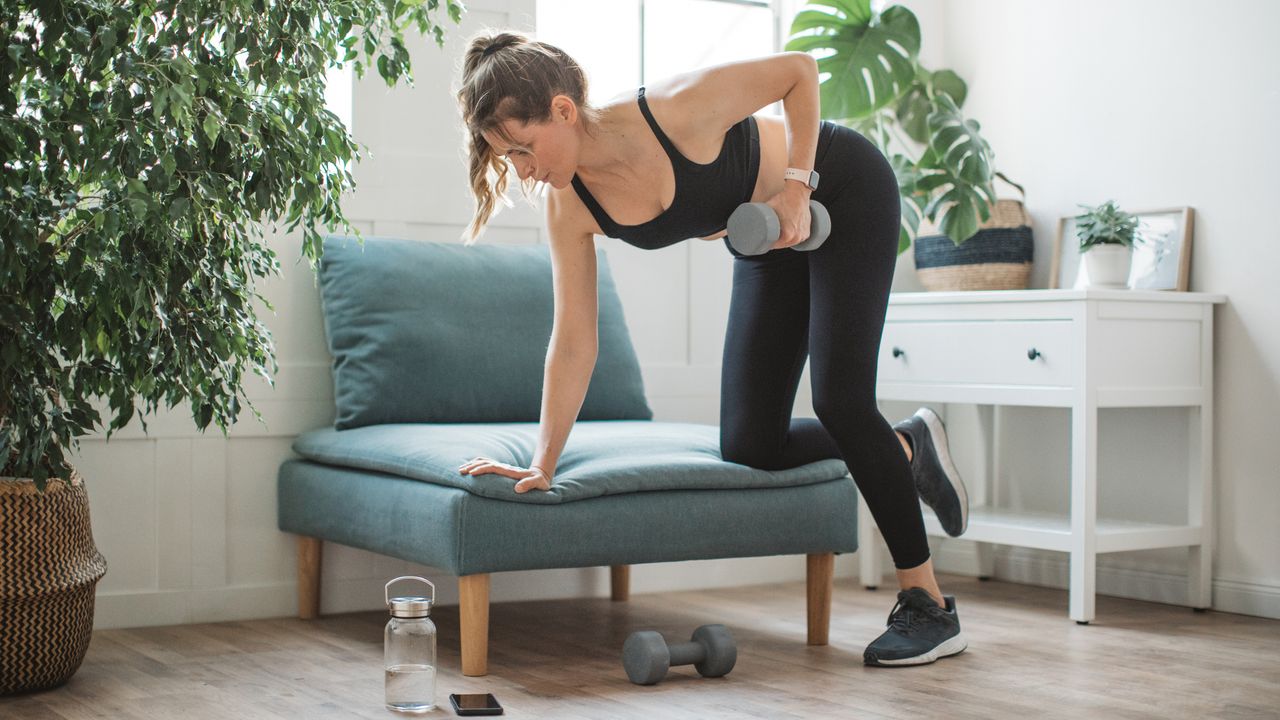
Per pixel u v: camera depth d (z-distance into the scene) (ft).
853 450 8.23
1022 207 12.30
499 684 7.86
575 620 10.29
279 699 7.45
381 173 10.85
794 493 8.87
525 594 11.30
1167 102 11.44
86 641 7.86
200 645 9.20
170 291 6.79
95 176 6.63
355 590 10.73
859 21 12.53
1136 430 11.73
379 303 10.07
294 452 10.57
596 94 12.39
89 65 6.45
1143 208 11.63
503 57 6.81
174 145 6.59
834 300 8.05
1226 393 11.00
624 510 8.22
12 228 6.30
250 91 7.51
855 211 8.01
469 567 7.79
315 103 7.25
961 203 11.80
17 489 7.21
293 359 10.57
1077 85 12.24
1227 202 10.98
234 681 7.97
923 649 8.47
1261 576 10.69
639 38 12.60
